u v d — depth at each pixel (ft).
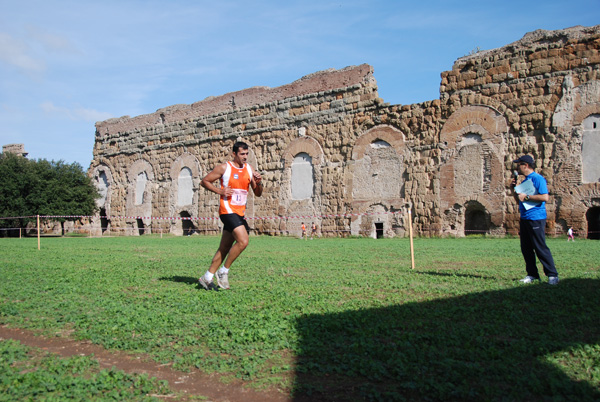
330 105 102.53
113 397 11.45
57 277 30.42
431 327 16.69
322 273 32.40
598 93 74.74
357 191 96.78
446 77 88.33
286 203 106.52
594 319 17.57
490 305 20.13
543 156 78.02
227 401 11.42
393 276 30.14
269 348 14.97
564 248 53.62
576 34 78.54
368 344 14.66
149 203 134.72
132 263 40.04
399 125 92.63
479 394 11.11
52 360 14.07
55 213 128.16
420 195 89.04
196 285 27.12
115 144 146.30
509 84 82.02
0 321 18.80
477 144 84.02
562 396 11.07
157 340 16.01
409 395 11.38
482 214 86.02
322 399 11.31
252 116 115.44
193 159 125.90
